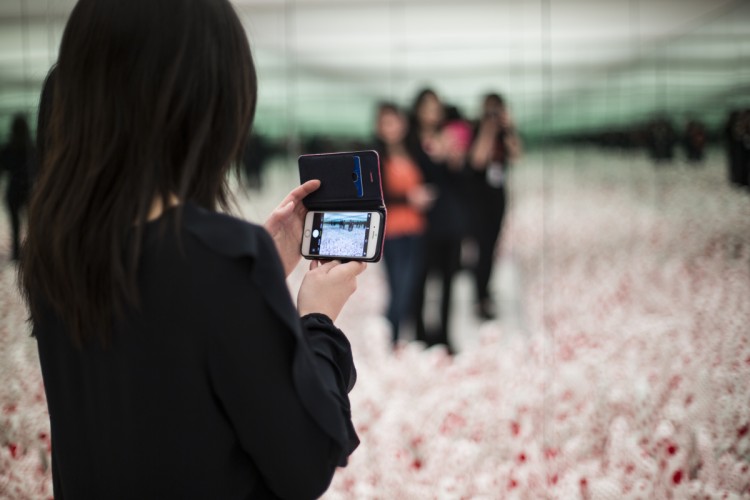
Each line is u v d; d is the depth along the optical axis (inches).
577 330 117.2
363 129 163.5
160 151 29.2
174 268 27.9
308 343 31.0
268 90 160.7
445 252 158.7
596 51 169.2
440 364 110.8
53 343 31.1
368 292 171.9
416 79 169.3
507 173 178.2
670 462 66.1
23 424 80.4
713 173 125.5
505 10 169.8
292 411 28.0
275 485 29.1
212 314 27.6
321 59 163.3
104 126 29.3
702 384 80.9
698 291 111.9
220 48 30.1
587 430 79.0
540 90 171.6
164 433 28.8
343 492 72.7
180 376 28.2
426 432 85.1
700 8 137.4
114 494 29.9
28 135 96.8
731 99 124.3
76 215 28.8
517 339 121.7
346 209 37.8
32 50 98.7
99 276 28.6
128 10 29.3
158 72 29.1
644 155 154.5
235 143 30.9
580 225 167.6
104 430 29.8
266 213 158.2
